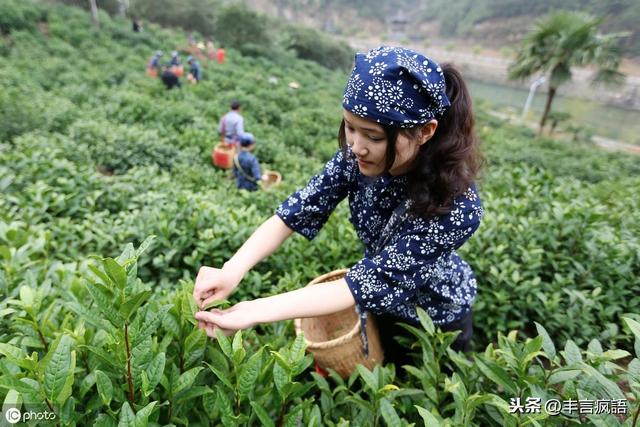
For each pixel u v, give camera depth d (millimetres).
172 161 6547
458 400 1288
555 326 2336
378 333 1793
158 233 2689
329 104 19516
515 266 2492
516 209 3141
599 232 2717
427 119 1121
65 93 10109
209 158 7469
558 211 2750
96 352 1050
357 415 1450
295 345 1126
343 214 3209
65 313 1461
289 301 1252
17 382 933
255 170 5957
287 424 1145
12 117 6309
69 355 945
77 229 2754
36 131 6043
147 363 1056
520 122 30391
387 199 1408
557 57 17609
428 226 1274
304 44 36969
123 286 957
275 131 11602
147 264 2598
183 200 3184
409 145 1160
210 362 1332
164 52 22859
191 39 26219
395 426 1106
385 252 1307
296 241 2660
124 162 6133
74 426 987
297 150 10117
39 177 3703
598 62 17156
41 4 22703
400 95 1069
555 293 2348
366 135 1155
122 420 904
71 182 3590
